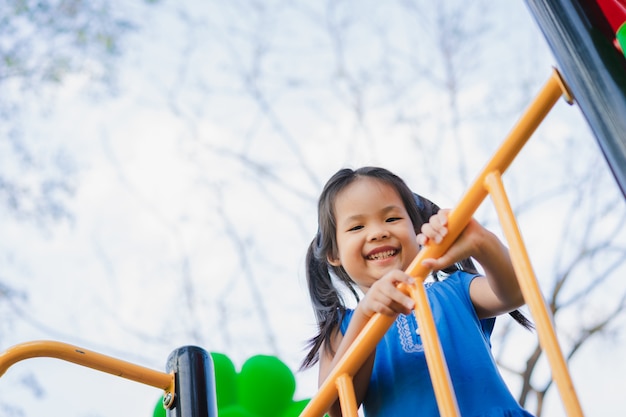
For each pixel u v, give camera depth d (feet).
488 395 5.35
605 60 3.96
